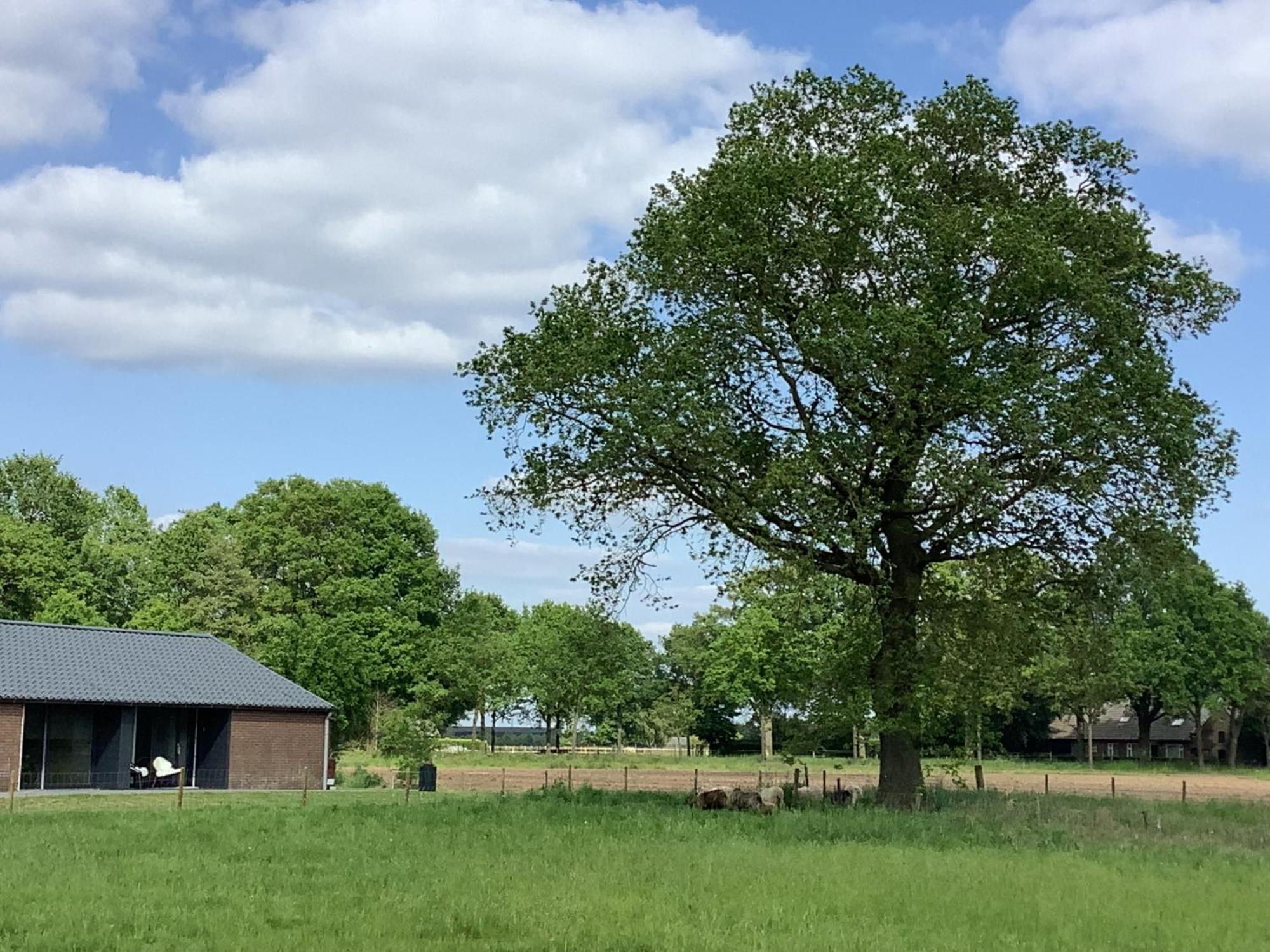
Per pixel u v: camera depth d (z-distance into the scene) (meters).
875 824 29.08
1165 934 15.50
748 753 118.56
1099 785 63.31
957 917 16.33
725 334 32.06
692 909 16.36
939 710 33.72
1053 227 31.75
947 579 37.47
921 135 34.38
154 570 81.94
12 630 50.59
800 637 34.88
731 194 32.12
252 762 51.19
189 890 17.55
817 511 29.80
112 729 48.44
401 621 85.12
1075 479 29.81
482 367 33.47
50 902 16.20
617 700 107.62
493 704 108.75
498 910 15.88
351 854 22.39
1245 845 28.53
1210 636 97.56
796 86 35.09
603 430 31.92
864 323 29.86
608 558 35.12
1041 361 30.83
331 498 85.94
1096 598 33.47
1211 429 31.45
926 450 30.55
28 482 80.19
